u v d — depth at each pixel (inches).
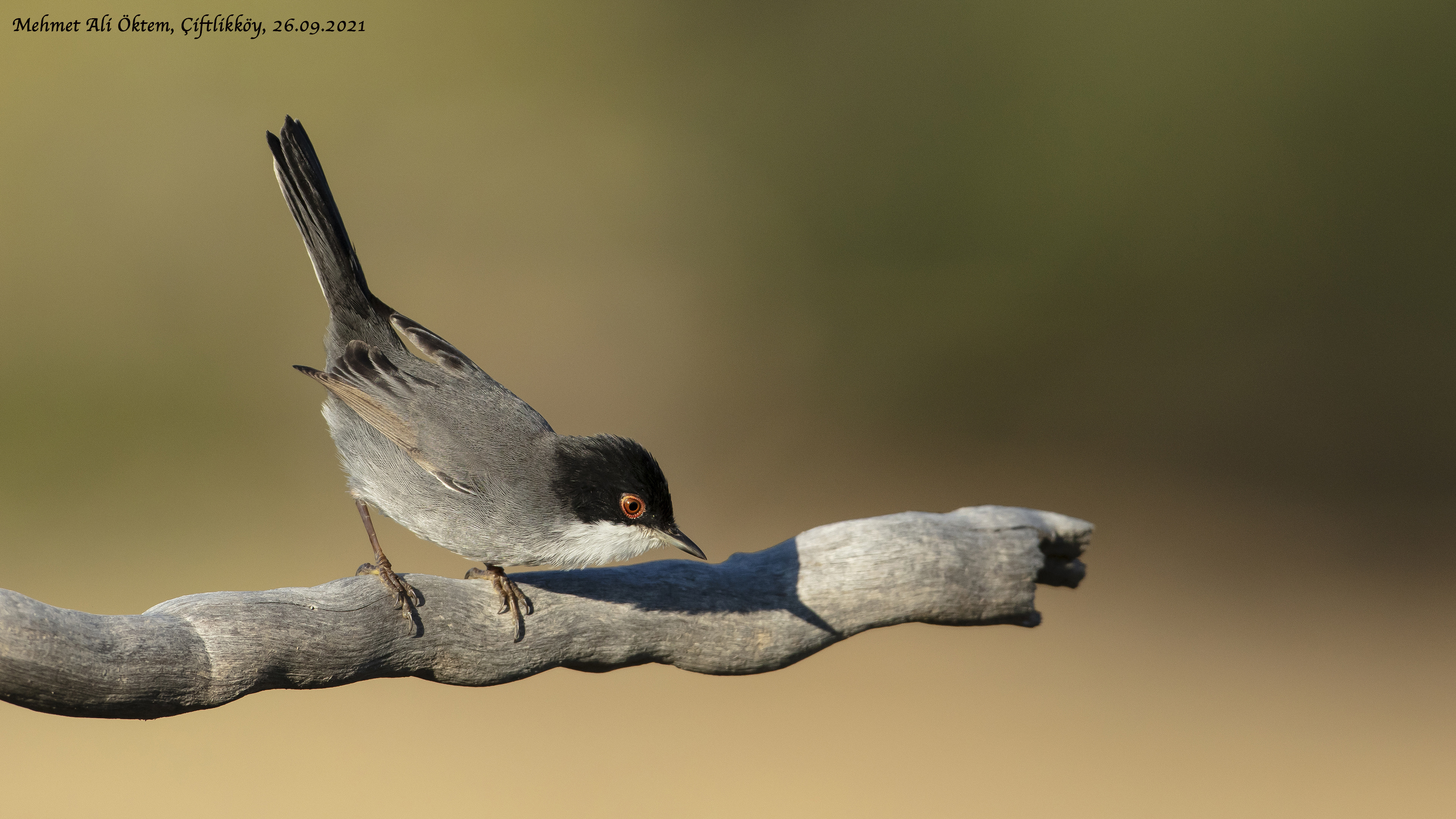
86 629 141.0
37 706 138.1
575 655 185.6
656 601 190.2
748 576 198.4
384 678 175.5
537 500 193.5
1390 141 737.6
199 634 150.6
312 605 162.9
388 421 202.5
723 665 195.0
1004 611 206.1
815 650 200.7
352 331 225.8
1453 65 723.4
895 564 199.2
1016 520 211.0
